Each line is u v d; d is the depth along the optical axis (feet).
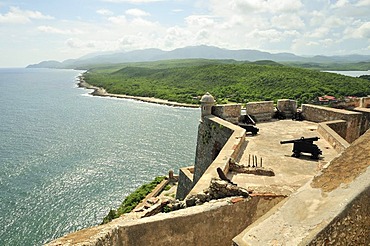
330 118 55.42
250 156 38.32
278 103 62.59
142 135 179.63
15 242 77.71
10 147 151.43
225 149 37.09
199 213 21.06
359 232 13.10
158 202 26.86
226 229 22.24
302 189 15.29
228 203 22.16
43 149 149.48
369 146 15.37
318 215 13.12
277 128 53.42
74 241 17.56
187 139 170.40
